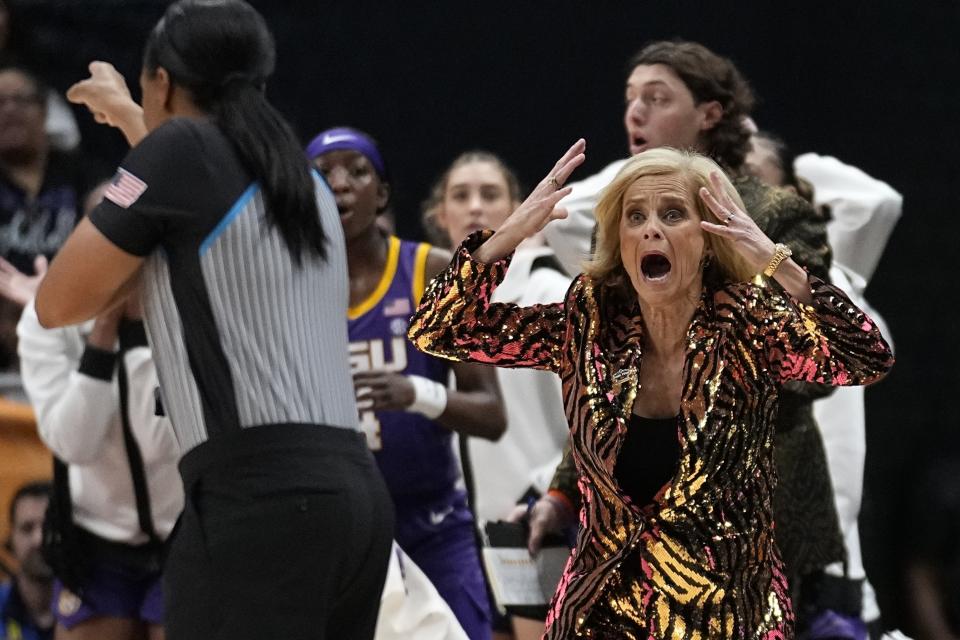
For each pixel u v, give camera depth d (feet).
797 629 44.16
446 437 46.55
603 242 33.30
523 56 80.79
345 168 46.03
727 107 42.57
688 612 31.86
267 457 31.73
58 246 73.97
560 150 80.94
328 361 33.01
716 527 31.63
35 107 73.15
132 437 46.42
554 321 33.60
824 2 78.69
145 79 33.99
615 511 32.01
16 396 63.21
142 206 31.68
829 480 43.50
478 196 57.98
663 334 32.76
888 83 78.69
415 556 46.11
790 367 32.24
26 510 56.18
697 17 79.56
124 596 47.57
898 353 76.95
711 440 31.58
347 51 80.94
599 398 32.35
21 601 56.39
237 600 31.55
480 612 46.55
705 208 32.65
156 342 32.48
